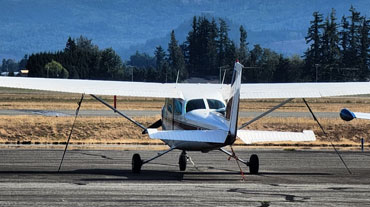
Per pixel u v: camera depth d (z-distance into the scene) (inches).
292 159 2687.0
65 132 4119.1
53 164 2389.3
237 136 1909.4
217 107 2042.3
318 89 2094.0
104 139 3937.0
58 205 1485.0
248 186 1792.6
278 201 1547.7
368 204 1513.3
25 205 1481.3
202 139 1841.8
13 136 3937.0
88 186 1777.8
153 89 2105.1
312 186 1798.7
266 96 2055.9
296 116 5851.4
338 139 4101.9
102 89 2042.3
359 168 2330.2
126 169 2237.9
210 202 1531.7
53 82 2030.0
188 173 2129.7
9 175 2018.9
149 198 1583.4
